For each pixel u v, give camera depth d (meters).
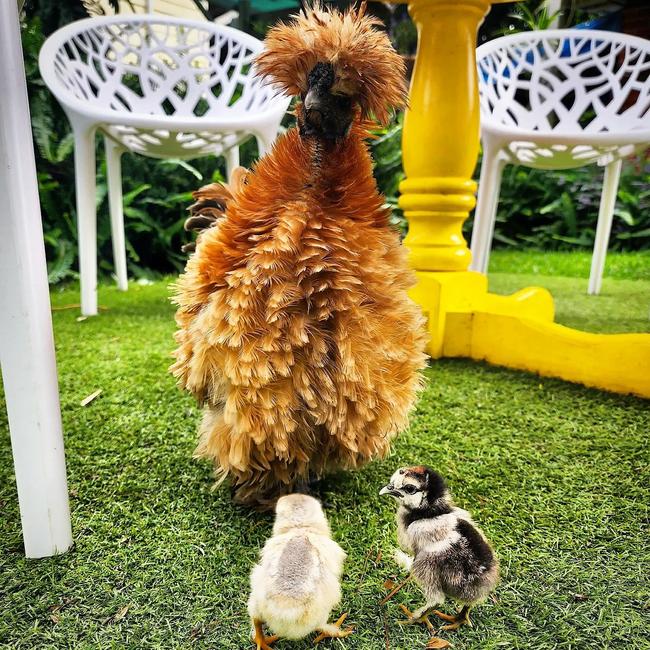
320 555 0.36
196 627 0.37
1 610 0.38
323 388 0.43
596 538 0.46
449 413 0.71
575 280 1.64
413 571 0.38
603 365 0.78
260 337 0.42
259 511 0.49
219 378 0.44
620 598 0.39
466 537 0.38
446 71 0.80
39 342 0.39
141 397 0.75
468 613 0.38
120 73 1.18
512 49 1.17
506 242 2.23
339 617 0.38
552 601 0.39
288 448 0.44
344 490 0.53
